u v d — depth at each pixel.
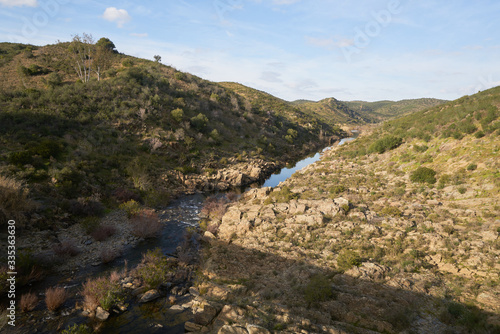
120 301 12.43
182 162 42.09
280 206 25.80
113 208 25.75
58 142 31.14
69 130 35.50
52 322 10.87
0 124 30.41
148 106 49.59
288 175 54.09
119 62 81.12
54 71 61.06
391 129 55.28
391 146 42.88
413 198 24.91
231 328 9.38
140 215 23.84
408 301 11.66
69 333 9.98
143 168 34.00
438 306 11.36
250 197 32.69
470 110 36.69
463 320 10.07
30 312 11.32
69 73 61.66
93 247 18.25
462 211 20.03
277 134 84.06
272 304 11.66
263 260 16.92
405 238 17.78
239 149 58.84
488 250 14.91
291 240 19.31
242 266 16.39
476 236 16.55
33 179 23.64
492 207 19.62
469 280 12.91
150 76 65.00
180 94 65.06
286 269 15.51
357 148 53.16
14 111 33.59
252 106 92.31
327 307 11.40
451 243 16.22
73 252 16.78
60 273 14.84
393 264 15.06
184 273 15.66
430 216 20.30
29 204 19.38
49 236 18.14
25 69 55.72
